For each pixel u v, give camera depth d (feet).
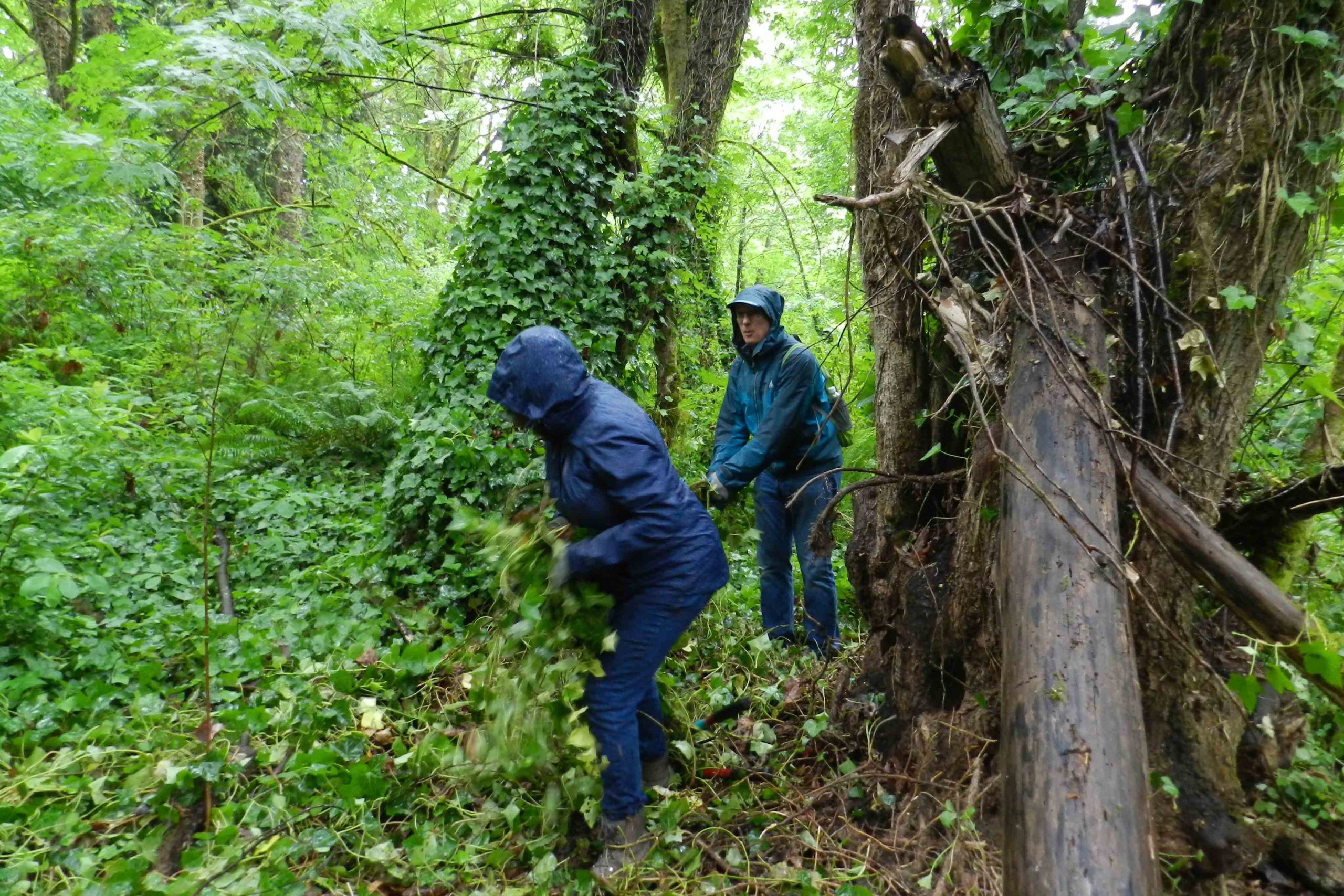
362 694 10.51
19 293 18.39
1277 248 6.86
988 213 6.88
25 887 6.85
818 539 9.53
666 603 8.05
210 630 11.07
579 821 8.61
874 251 9.64
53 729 9.09
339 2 18.30
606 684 8.02
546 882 7.40
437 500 13.12
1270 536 7.82
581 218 16.49
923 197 7.43
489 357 14.74
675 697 9.98
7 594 10.09
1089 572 5.57
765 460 11.82
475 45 21.88
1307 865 6.81
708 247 20.63
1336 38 6.52
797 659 12.20
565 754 8.41
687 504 8.24
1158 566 6.91
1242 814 6.79
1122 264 6.97
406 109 36.35
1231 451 7.21
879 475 9.01
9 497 11.32
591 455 7.80
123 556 13.21
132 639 10.92
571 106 16.38
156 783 8.20
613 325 16.63
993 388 7.00
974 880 6.66
